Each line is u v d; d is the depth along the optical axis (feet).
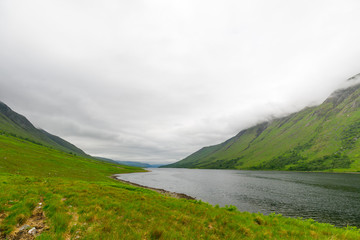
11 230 34.19
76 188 72.28
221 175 602.44
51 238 32.76
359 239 49.34
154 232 38.09
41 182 78.38
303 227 57.06
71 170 230.48
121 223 41.60
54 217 40.57
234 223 50.42
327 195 212.64
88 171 269.64
